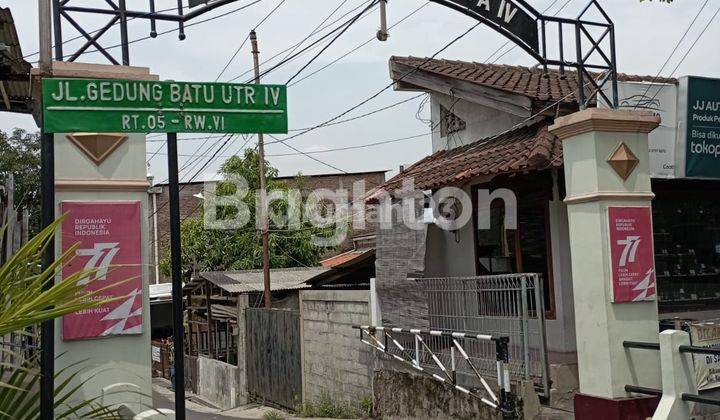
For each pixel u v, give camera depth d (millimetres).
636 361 6773
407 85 12781
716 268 9984
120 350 5672
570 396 8250
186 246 23094
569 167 7160
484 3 7223
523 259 9773
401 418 9898
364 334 11086
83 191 5668
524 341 8117
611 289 6750
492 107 10742
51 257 4656
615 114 6867
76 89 4918
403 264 10664
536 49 7332
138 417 4609
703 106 9016
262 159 18719
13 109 9578
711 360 7289
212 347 21266
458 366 9227
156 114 5121
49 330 4492
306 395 13328
